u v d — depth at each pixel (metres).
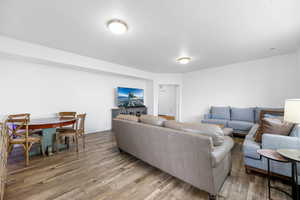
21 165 2.13
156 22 1.97
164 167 1.76
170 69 5.09
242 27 2.11
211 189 1.32
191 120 5.48
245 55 3.46
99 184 1.65
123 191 1.52
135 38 2.49
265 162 1.70
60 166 2.10
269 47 2.94
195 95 5.35
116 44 2.76
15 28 2.14
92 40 2.57
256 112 3.62
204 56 3.54
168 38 2.48
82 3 1.58
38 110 3.26
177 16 1.83
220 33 2.30
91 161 2.29
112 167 2.08
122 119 2.59
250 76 3.97
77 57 3.37
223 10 1.70
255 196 1.42
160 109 8.52
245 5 1.61
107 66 4.04
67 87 3.77
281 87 3.48
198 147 1.35
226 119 4.08
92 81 4.33
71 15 1.81
